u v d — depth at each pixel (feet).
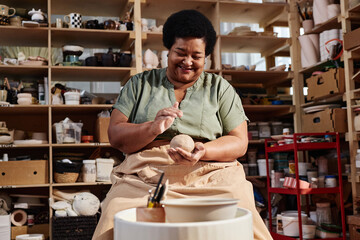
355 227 11.06
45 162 13.89
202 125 4.59
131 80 4.96
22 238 12.82
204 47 4.57
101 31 14.48
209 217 2.58
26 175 13.69
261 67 19.99
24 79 15.57
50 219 13.42
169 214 2.67
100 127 14.24
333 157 14.29
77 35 14.84
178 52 4.49
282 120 17.21
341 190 11.05
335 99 13.71
